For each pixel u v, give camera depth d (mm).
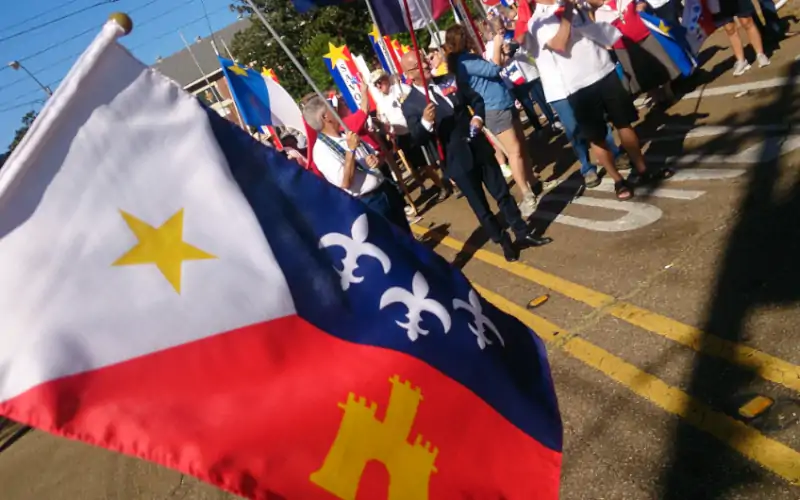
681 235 4035
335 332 1689
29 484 6602
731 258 3512
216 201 1612
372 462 1600
